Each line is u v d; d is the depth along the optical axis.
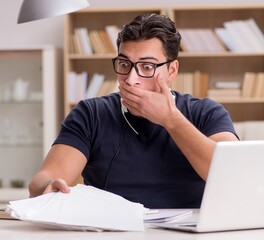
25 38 5.82
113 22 5.70
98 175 2.14
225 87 5.41
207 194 1.36
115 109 2.18
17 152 5.62
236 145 1.36
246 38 5.37
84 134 2.13
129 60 1.96
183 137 1.91
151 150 2.10
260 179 1.42
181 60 5.61
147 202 2.07
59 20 5.81
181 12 5.62
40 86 5.55
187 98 2.25
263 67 5.56
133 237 1.33
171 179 2.09
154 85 1.98
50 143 5.48
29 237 1.34
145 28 1.96
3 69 5.57
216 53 5.36
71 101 5.44
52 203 1.49
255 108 5.59
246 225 1.44
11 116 5.61
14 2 5.81
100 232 1.42
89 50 5.52
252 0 5.59
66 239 1.31
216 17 5.61
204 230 1.39
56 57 5.56
